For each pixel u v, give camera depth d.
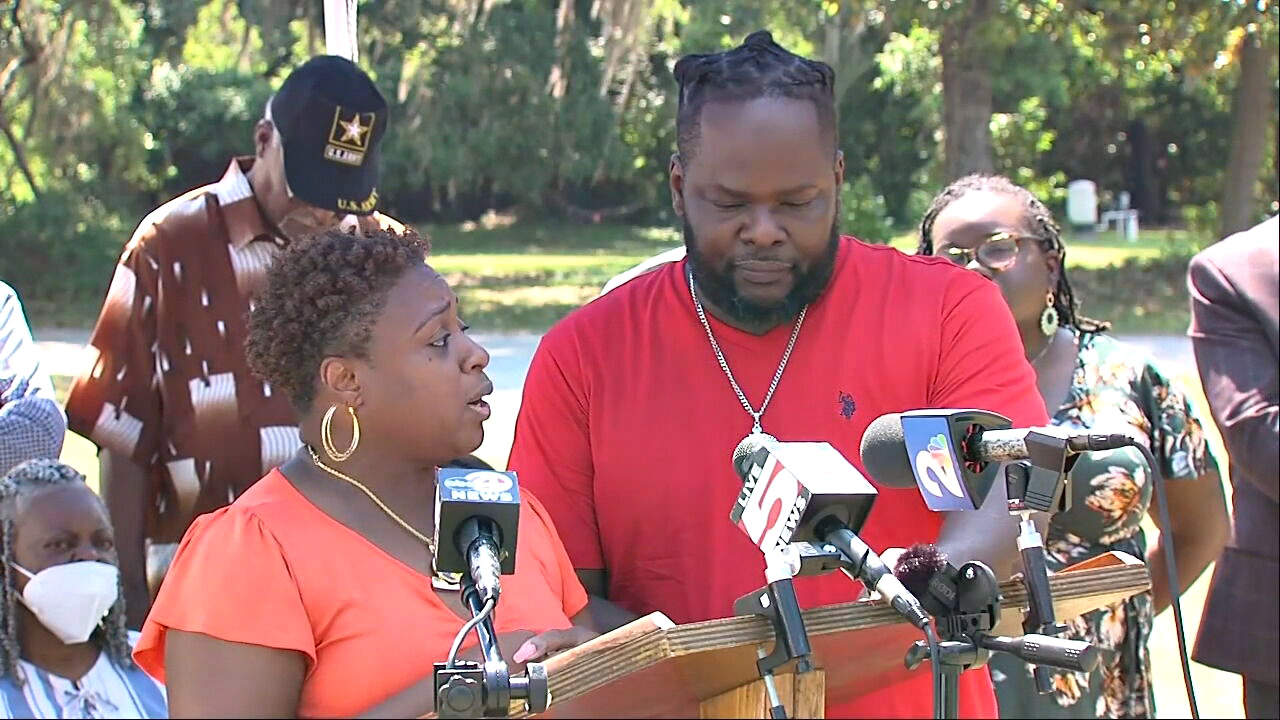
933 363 2.83
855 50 19.98
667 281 2.95
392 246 2.41
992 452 2.08
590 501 2.96
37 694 3.10
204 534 2.30
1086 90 30.97
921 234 4.20
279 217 4.25
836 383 2.84
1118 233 36.88
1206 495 3.99
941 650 1.97
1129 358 3.94
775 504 2.02
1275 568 3.68
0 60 19.78
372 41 22.47
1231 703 6.03
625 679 1.89
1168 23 19.14
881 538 2.82
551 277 27.78
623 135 30.12
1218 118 36.12
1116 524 3.72
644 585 2.89
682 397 2.87
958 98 20.05
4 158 23.41
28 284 21.62
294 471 2.41
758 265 2.68
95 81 22.17
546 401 2.96
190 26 22.36
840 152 2.78
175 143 30.16
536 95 26.95
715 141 2.62
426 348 2.36
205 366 4.21
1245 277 3.70
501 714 1.76
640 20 16.84
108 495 4.20
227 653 2.19
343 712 2.24
